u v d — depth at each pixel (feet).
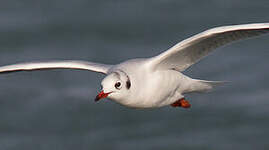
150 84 32.63
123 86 30.96
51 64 35.45
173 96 34.99
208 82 35.91
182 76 34.55
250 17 87.45
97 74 67.46
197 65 68.33
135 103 32.45
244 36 33.42
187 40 31.60
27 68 35.81
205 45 33.60
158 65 32.89
